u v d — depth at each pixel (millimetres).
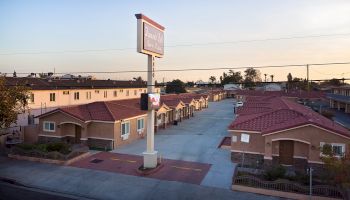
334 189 17234
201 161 24719
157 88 64250
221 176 21172
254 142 23859
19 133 30500
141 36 20766
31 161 24203
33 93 37938
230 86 122750
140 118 33750
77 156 24859
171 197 17625
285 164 22766
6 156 25500
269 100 43562
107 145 28469
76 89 45281
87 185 19359
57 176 20859
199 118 52344
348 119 50062
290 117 24875
